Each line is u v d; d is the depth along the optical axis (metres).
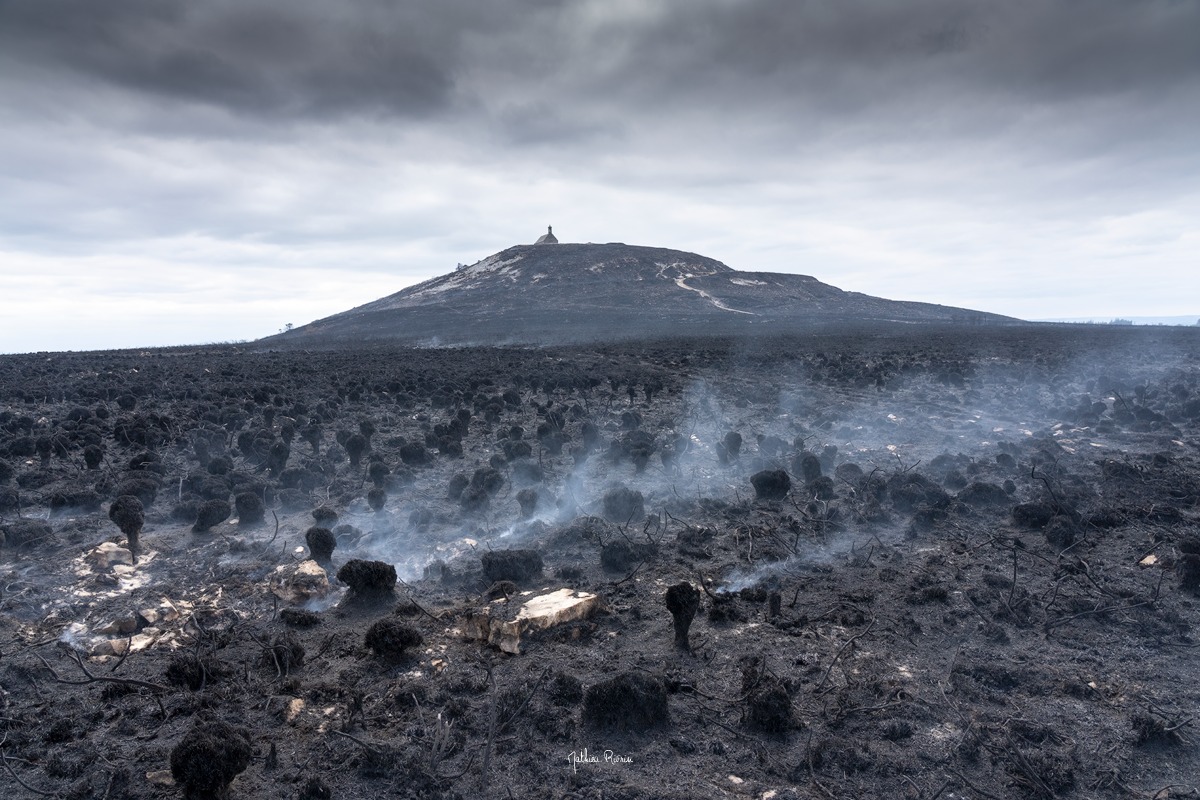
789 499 18.48
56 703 9.80
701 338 79.38
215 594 13.00
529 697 9.37
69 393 36.53
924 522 16.30
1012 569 13.97
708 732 9.06
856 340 70.88
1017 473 19.97
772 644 11.15
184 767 7.70
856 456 22.69
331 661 10.84
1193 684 10.05
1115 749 8.67
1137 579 13.34
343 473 21.61
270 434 24.25
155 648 11.40
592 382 38.50
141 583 13.54
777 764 8.43
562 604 11.57
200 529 16.27
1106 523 15.93
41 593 12.88
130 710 9.60
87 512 17.77
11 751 8.88
